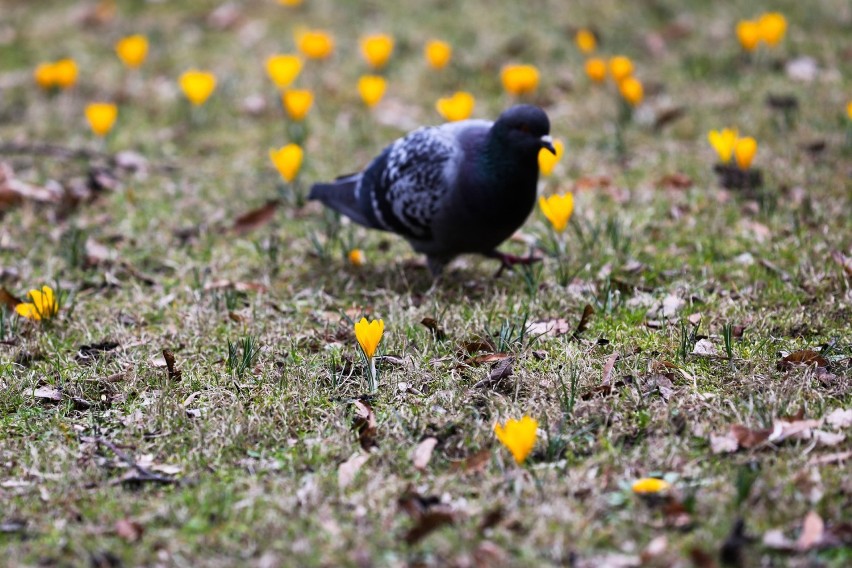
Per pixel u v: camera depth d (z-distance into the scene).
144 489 6.72
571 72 15.31
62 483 6.75
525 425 6.34
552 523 6.07
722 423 7.03
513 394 7.61
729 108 13.73
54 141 13.86
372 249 10.80
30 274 10.18
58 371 8.31
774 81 14.36
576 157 12.83
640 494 6.32
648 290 9.45
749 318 8.62
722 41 15.91
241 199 12.05
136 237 11.07
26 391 7.98
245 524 6.26
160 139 13.91
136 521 6.29
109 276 9.98
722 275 9.62
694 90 14.37
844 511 6.05
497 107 14.42
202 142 13.84
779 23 13.67
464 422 7.27
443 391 7.59
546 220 10.95
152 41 17.00
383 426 7.27
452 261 10.50
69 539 6.16
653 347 8.25
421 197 9.40
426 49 16.33
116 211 11.77
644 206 11.35
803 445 6.75
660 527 6.02
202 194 12.23
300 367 8.08
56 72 13.97
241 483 6.72
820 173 11.67
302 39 14.08
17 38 17.34
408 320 8.84
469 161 9.20
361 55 16.27
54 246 10.85
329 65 15.95
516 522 6.09
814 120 13.02
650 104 14.10
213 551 6.02
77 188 12.24
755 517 6.02
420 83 15.24
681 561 5.69
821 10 16.52
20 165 13.02
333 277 10.05
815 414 7.08
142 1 18.64
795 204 11.02
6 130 14.21
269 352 8.43
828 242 9.95
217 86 15.45
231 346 8.26
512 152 9.04
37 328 8.91
